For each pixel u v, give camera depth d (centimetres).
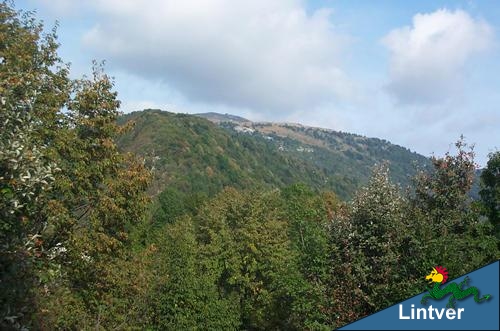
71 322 1742
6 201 820
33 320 1103
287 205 4444
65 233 1543
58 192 1588
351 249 1856
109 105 1788
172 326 2800
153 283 2692
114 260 1845
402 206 1997
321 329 1803
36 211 1069
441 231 1939
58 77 1706
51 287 1369
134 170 1823
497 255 1870
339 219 2002
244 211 3981
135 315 2397
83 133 1769
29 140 886
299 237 2062
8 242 869
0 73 1079
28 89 1052
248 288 3534
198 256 3594
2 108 870
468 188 2194
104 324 1933
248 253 3528
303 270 1930
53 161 1484
